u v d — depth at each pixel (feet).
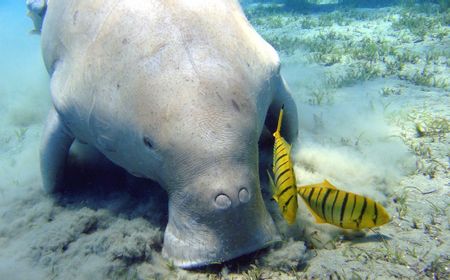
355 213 7.15
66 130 11.26
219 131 7.57
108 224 10.61
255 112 8.39
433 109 16.34
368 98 18.57
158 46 8.16
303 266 8.34
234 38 8.82
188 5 8.73
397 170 11.80
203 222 8.02
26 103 22.71
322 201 7.38
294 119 12.22
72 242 10.14
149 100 7.93
